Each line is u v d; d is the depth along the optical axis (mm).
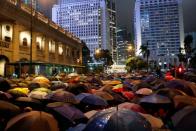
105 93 9734
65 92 8812
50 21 61281
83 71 73312
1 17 40500
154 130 5059
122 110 4637
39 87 12391
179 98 7500
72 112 6406
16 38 45000
